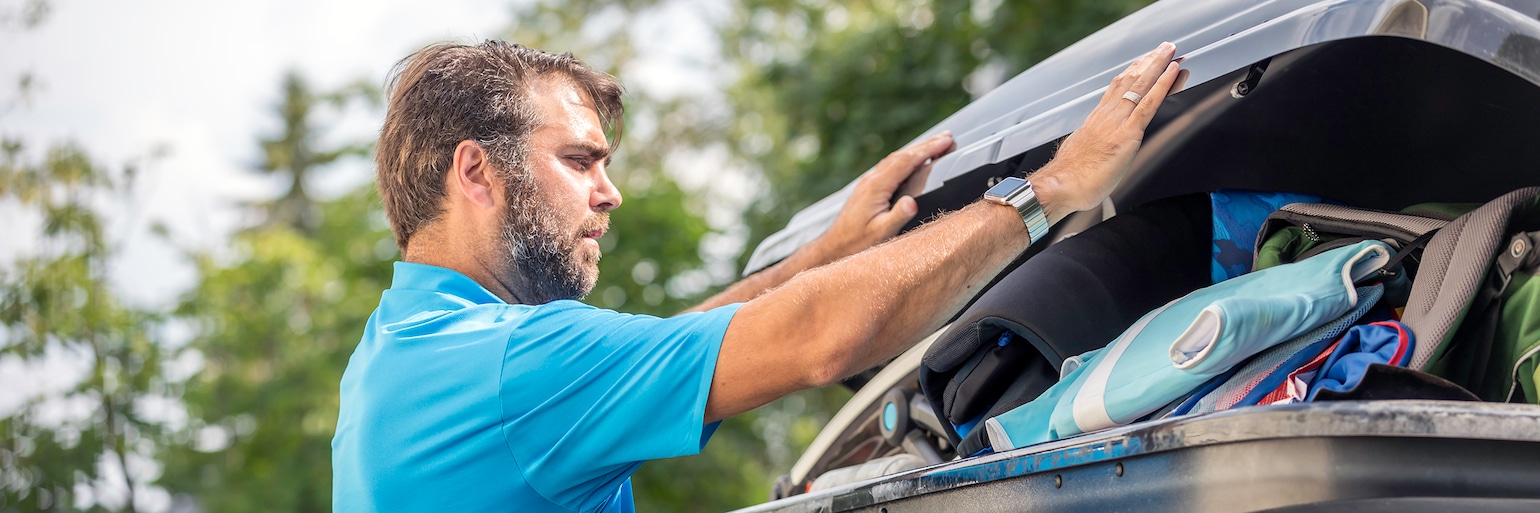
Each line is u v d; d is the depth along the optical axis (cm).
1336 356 144
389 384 184
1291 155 189
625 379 169
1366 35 136
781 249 249
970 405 173
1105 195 168
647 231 1240
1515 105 161
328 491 1179
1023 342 169
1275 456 112
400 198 206
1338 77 174
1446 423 108
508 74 199
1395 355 139
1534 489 112
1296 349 144
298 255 1341
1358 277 151
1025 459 132
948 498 142
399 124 204
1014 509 134
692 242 1242
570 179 200
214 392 1184
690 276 1245
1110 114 169
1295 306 141
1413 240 154
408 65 208
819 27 1454
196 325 1175
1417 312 144
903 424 232
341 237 1411
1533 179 171
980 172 202
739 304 170
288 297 1312
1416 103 171
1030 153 195
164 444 874
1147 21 177
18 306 751
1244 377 143
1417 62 164
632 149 1667
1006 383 173
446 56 202
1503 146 170
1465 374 146
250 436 1198
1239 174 193
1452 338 142
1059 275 169
